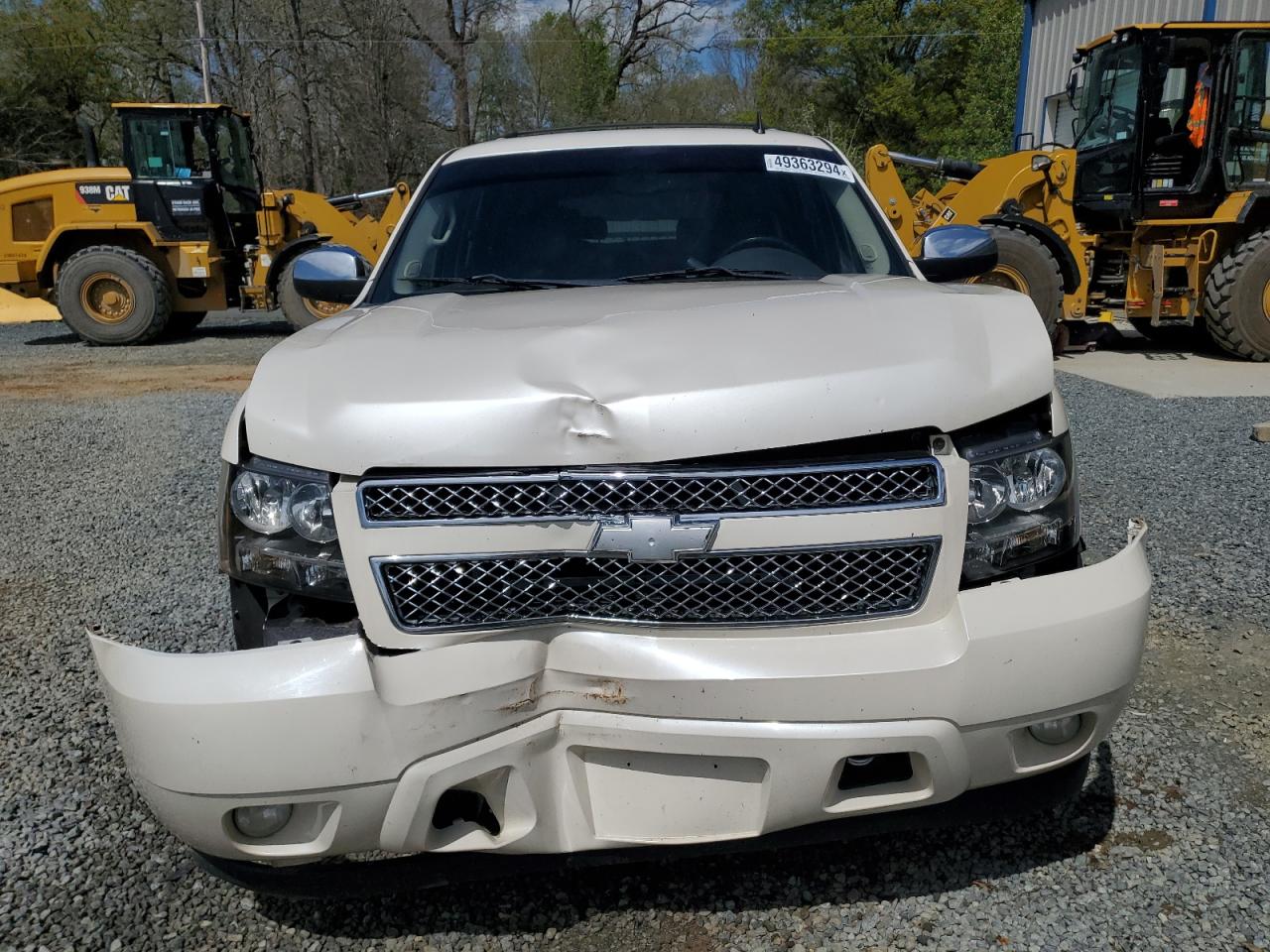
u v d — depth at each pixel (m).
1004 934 2.27
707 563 2.04
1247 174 10.45
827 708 2.02
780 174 3.61
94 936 2.34
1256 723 3.15
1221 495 5.54
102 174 14.24
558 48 43.00
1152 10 15.47
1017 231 10.39
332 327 2.68
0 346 14.53
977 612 2.07
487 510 2.03
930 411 2.07
